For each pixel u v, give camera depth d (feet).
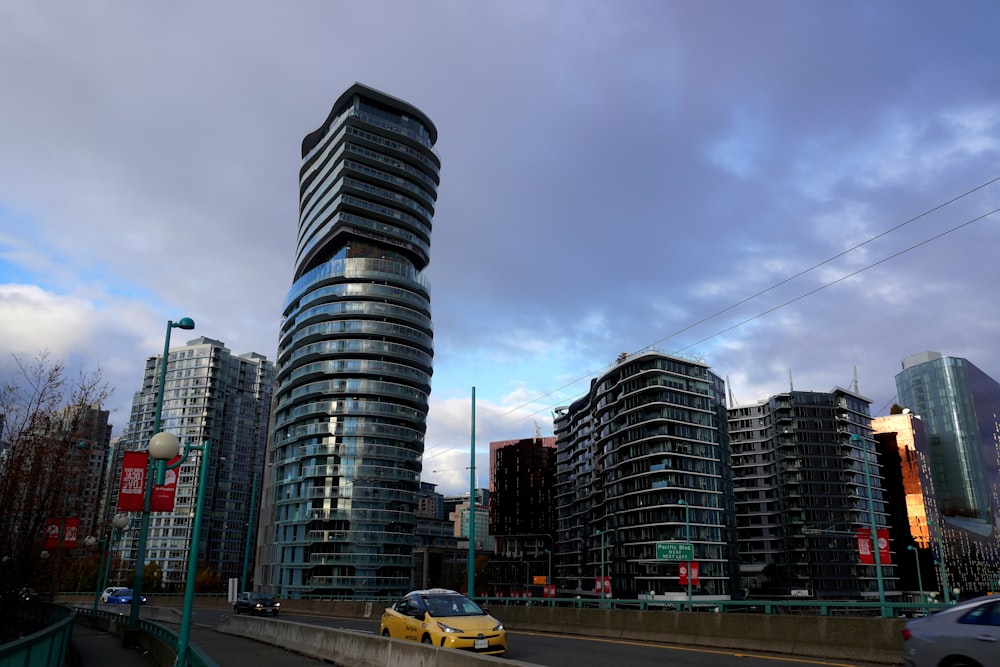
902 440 615.16
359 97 489.67
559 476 609.42
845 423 504.43
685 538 365.61
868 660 50.98
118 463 228.43
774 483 510.17
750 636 60.39
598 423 459.73
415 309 459.32
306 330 448.24
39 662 38.11
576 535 546.67
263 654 66.54
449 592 59.31
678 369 407.23
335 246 481.05
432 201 506.48
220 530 595.06
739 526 526.98
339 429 418.92
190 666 40.47
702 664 51.29
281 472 448.65
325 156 500.74
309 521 406.62
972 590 597.11
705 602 67.62
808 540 474.08
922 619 38.75
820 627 55.11
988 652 34.58
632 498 395.96
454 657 40.34
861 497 492.54
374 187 477.36
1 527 77.41
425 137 510.17
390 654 48.62
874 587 475.31
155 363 638.53
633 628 72.59
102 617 112.37
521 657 56.70
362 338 438.40
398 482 427.74
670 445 382.83
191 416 605.31
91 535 113.39
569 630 80.89
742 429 546.67
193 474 587.27
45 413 81.25
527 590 614.34
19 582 80.18
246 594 146.10
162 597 240.32
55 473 81.20
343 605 139.64
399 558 413.59
